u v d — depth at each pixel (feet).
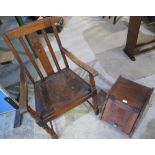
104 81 6.56
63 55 5.21
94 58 7.48
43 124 4.45
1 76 7.35
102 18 9.50
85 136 5.31
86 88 4.75
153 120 5.34
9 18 10.79
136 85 5.21
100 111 5.65
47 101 4.66
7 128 5.87
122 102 4.90
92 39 8.39
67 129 5.52
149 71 6.63
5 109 6.15
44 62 5.13
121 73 6.73
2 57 7.27
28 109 3.84
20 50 8.39
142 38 7.88
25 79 4.48
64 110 4.54
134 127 4.87
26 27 4.48
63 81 5.09
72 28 9.23
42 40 8.86
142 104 4.77
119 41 8.06
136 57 7.20
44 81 5.23
